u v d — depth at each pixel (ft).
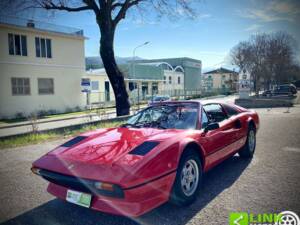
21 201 11.14
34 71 67.72
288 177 13.11
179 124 12.15
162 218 9.23
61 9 43.60
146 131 11.29
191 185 10.45
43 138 26.50
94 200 8.48
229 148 13.93
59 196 9.55
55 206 10.59
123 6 43.65
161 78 134.72
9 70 62.59
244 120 16.29
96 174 8.02
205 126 12.28
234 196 10.94
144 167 8.13
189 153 10.29
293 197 10.71
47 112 70.08
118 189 7.64
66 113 71.51
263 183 12.35
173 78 150.92
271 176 13.33
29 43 66.33
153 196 8.37
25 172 15.46
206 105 13.82
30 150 21.62
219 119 14.25
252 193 11.21
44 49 69.87
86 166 8.50
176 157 9.33
